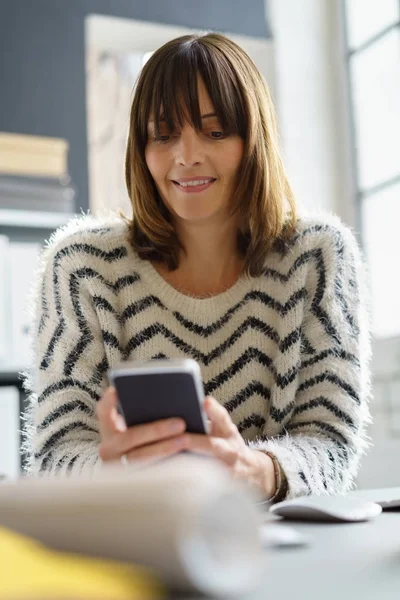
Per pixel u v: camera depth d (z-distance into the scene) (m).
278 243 1.84
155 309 1.81
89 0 3.91
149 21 3.99
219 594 0.55
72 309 1.77
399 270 3.91
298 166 4.16
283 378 1.74
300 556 0.79
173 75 1.69
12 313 3.18
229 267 1.87
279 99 4.16
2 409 3.05
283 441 1.50
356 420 1.68
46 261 1.86
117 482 0.59
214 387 1.77
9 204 3.32
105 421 1.19
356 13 4.18
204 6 4.09
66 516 0.59
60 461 1.47
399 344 3.56
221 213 1.79
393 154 3.95
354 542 0.87
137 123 1.76
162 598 0.55
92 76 4.41
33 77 3.78
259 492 1.32
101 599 0.46
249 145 1.74
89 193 3.81
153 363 1.08
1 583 0.48
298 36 4.23
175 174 1.71
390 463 3.48
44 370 1.72
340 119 4.25
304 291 1.80
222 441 1.19
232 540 0.56
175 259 1.85
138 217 1.84
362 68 4.14
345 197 4.21
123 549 0.56
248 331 1.80
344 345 1.75
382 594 0.61
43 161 3.45
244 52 1.79
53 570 0.51
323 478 1.46
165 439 1.16
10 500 0.63
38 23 3.82
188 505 0.54
